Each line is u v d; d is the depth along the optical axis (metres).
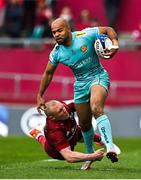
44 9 58.56
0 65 57.03
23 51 56.62
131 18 61.72
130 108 51.44
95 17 59.16
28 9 60.16
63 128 27.47
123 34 61.06
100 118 26.34
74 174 25.81
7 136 49.56
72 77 55.47
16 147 41.16
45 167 29.53
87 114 27.80
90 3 61.34
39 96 28.33
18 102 55.78
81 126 28.11
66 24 27.08
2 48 57.06
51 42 56.16
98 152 26.66
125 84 55.16
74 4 61.38
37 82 56.44
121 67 55.19
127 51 55.31
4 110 51.44
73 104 27.95
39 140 28.61
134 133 51.03
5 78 56.84
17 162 33.16
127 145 43.72
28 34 59.75
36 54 56.44
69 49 27.22
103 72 27.44
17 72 56.72
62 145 27.25
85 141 28.45
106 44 26.67
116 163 31.27
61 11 60.62
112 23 61.81
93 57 27.23
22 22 60.03
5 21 59.94
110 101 54.41
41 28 57.66
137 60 55.22
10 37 59.59
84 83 27.36
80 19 57.72
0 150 39.31
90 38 27.16
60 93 55.47
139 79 55.16
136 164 31.00
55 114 27.16
